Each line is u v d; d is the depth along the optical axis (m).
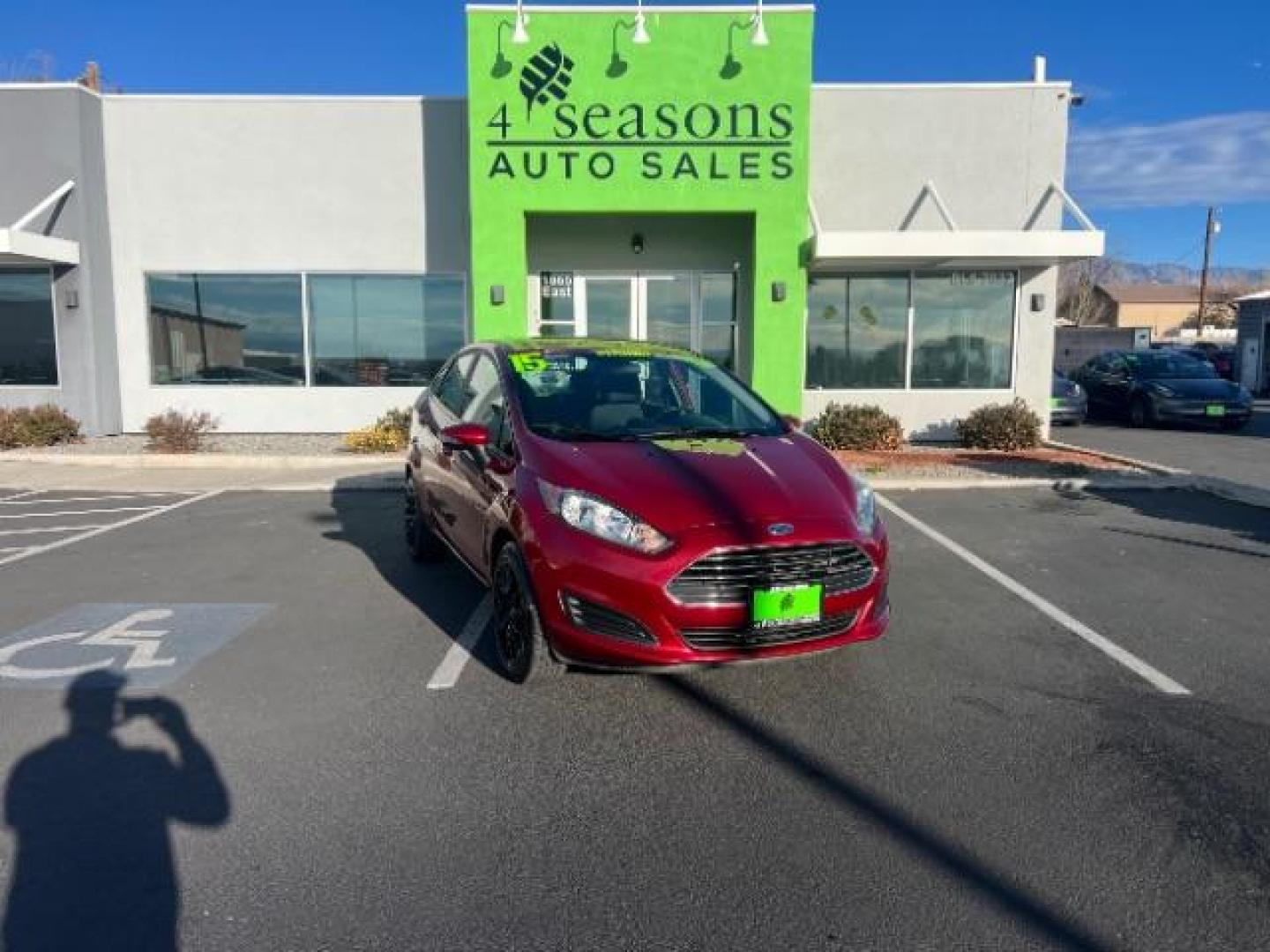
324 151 14.42
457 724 4.25
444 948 2.71
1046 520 8.67
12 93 13.63
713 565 4.03
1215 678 4.79
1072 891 2.97
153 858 3.17
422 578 6.80
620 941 2.75
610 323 14.45
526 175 12.43
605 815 3.46
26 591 6.47
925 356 14.34
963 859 3.16
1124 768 3.80
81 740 4.07
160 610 6.00
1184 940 2.74
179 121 14.33
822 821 3.41
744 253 14.23
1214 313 70.12
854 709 4.41
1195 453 13.88
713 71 12.37
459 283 14.73
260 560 7.36
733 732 4.16
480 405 5.78
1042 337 14.23
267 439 14.30
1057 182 13.91
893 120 13.85
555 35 12.26
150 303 14.69
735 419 5.51
